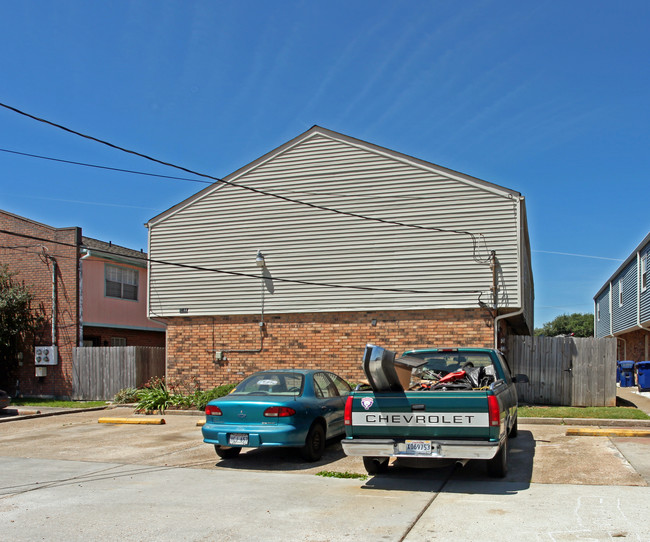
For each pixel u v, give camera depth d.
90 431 14.12
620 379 28.12
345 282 17.59
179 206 19.42
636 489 7.42
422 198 17.14
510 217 16.39
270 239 18.42
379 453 7.84
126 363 20.62
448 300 16.64
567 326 80.69
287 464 9.83
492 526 6.04
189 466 9.77
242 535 5.95
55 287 22.19
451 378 8.99
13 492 7.98
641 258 27.47
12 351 21.97
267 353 18.16
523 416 13.78
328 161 18.09
